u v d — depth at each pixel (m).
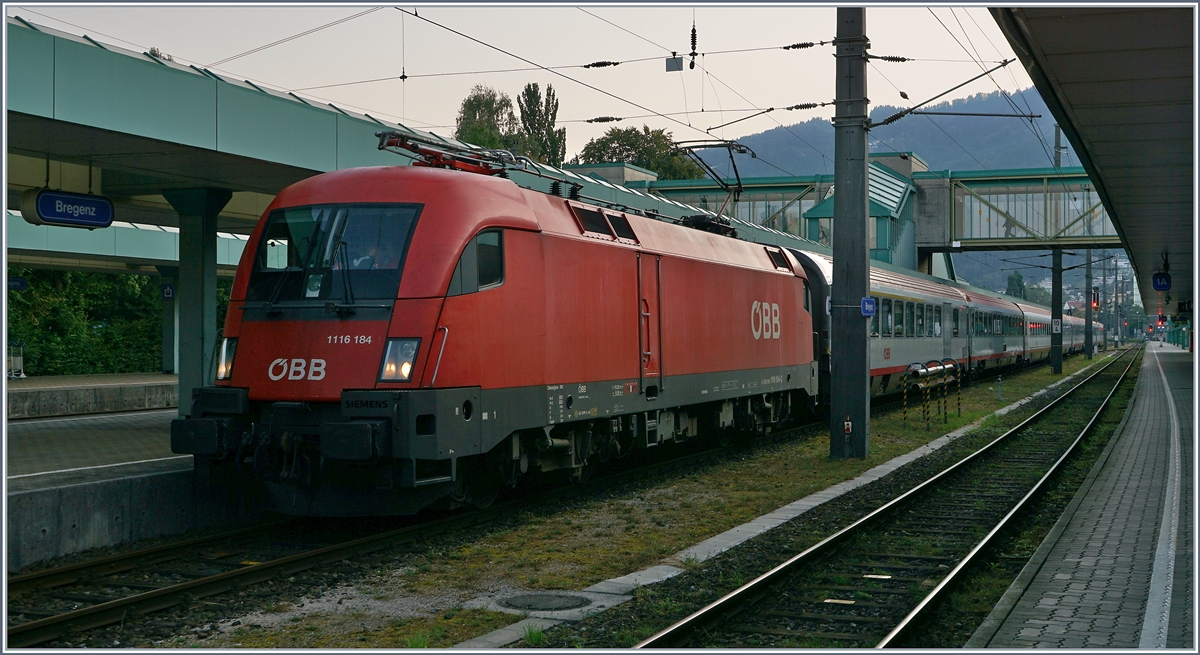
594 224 13.04
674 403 14.68
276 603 8.11
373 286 10.20
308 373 10.08
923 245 48.91
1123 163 17.22
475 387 10.39
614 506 12.62
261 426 10.26
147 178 15.52
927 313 30.48
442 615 7.84
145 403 23.89
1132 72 11.63
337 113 14.30
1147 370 53.97
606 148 70.75
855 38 16.94
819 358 22.00
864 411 17.19
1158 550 9.61
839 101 17.11
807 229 48.69
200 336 15.78
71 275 37.88
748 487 14.21
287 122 13.51
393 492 10.29
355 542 9.81
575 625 7.43
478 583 8.88
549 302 11.70
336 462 10.27
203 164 13.55
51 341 34.78
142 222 21.67
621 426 13.71
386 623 7.65
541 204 11.98
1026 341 50.81
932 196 48.75
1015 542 10.88
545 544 10.49
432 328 10.02
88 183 15.12
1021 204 47.88
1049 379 44.25
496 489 11.92
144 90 11.64
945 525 11.62
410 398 9.71
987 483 14.83
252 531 10.67
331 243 10.50
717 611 7.46
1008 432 20.67
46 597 8.25
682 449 18.48
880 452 18.22
